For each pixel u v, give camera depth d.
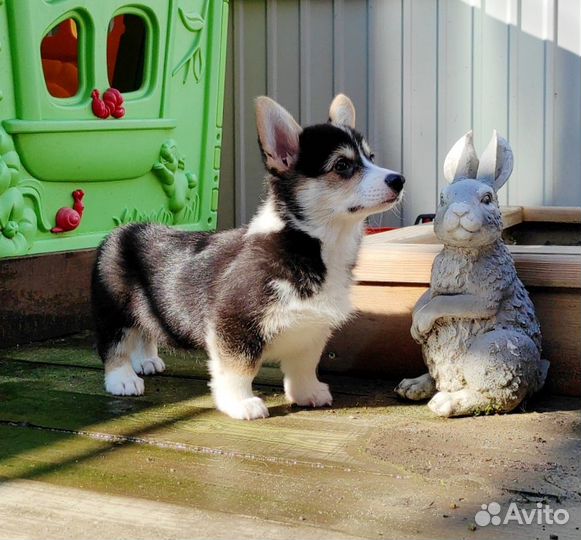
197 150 1.67
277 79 1.88
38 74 1.31
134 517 0.72
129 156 1.47
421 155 1.82
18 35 1.28
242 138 1.91
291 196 0.98
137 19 1.56
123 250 1.11
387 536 0.68
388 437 0.90
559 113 1.73
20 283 1.33
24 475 0.81
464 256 0.96
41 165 1.33
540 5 1.72
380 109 1.83
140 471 0.82
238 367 0.98
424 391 1.02
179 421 0.97
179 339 1.07
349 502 0.75
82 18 1.38
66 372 1.18
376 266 1.12
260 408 0.98
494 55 1.76
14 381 1.13
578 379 1.04
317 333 0.99
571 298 1.04
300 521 0.71
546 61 1.73
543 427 0.92
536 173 1.76
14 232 1.31
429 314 0.97
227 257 1.01
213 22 1.66
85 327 1.45
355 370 1.16
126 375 1.09
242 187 1.92
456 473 0.80
